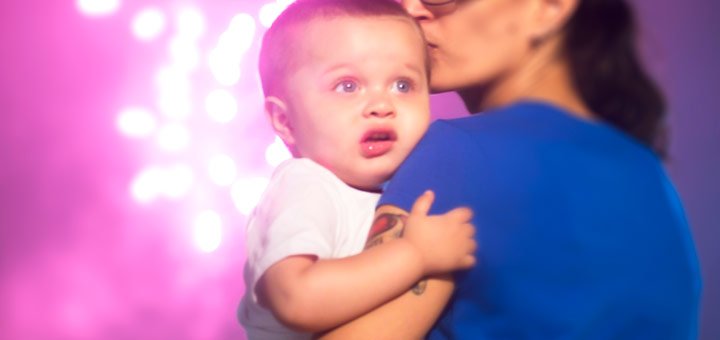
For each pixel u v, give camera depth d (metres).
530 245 1.30
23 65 5.92
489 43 1.48
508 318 1.31
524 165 1.33
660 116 1.52
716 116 5.38
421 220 1.35
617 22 1.47
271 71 1.67
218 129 6.02
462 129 1.40
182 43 6.03
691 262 1.40
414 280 1.34
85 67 5.98
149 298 5.90
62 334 5.82
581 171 1.32
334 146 1.58
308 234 1.46
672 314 1.34
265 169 6.03
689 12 5.44
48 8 5.95
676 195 1.44
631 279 1.31
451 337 1.36
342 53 1.58
